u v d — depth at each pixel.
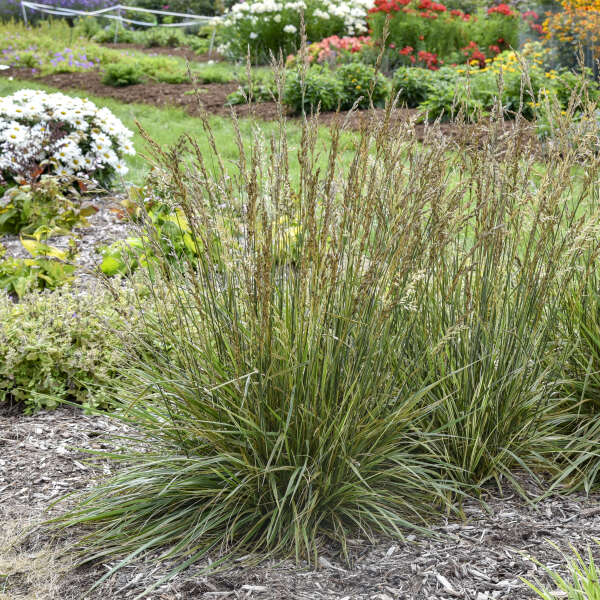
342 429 2.55
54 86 14.78
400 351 2.86
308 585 2.40
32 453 3.45
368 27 17.77
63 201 6.71
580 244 2.92
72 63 17.14
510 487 2.96
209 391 2.75
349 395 2.64
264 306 2.55
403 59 14.50
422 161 2.75
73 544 2.71
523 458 3.07
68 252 5.61
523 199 2.94
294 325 2.67
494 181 2.94
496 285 2.94
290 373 2.62
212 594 2.38
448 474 2.97
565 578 2.33
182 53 20.66
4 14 23.45
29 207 6.61
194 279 2.70
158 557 2.61
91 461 3.37
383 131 2.76
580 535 2.60
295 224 2.86
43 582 2.51
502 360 2.94
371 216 2.75
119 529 2.72
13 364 3.95
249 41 16.50
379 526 2.70
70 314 4.29
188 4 25.75
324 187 2.70
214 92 13.53
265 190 2.75
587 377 3.06
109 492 2.86
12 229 6.75
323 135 9.06
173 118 11.54
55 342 4.11
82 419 3.83
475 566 2.44
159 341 3.17
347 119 2.73
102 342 4.14
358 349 2.65
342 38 16.58
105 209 7.46
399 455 2.82
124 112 11.95
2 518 2.91
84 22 24.05
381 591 2.34
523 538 2.60
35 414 3.90
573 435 3.18
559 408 3.30
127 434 3.54
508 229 2.95
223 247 2.72
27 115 7.70
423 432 2.97
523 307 2.94
